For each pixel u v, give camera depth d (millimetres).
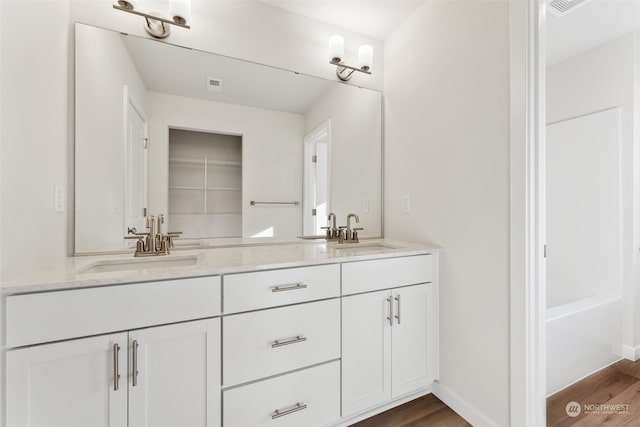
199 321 1002
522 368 1156
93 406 871
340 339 1280
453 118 1505
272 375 1128
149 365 935
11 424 790
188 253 1423
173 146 1591
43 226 1087
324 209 1968
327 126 1950
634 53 1951
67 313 839
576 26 1912
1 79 827
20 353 793
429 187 1670
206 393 1013
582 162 2178
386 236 2078
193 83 1621
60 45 1235
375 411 1435
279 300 1144
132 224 1480
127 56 1462
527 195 1150
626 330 1954
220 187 1711
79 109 1342
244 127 1755
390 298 1408
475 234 1377
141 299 920
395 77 1975
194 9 1595
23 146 943
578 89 2238
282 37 1804
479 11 1362
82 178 1349
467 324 1410
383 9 1780
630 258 1936
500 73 1261
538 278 1157
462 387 1432
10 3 866
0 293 781
